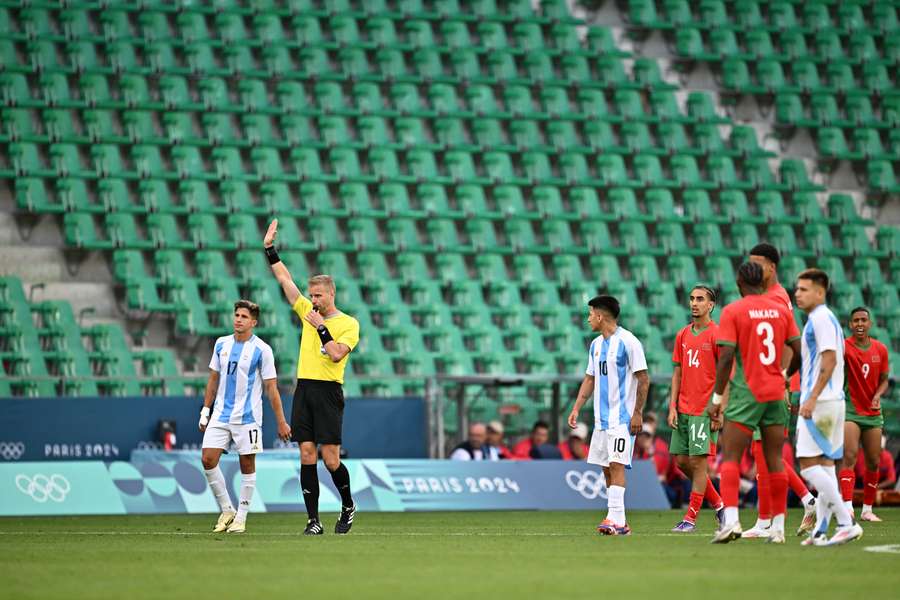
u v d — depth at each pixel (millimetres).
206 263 89750
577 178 106438
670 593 23672
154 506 61094
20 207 88312
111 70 96688
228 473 62938
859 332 51906
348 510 42094
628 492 68500
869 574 27172
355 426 72062
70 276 89438
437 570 28266
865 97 119438
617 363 42281
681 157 109312
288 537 40500
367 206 98375
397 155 102812
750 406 35312
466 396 75188
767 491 39781
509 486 66938
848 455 48219
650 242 106188
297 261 92938
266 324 87875
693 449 44438
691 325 44906
